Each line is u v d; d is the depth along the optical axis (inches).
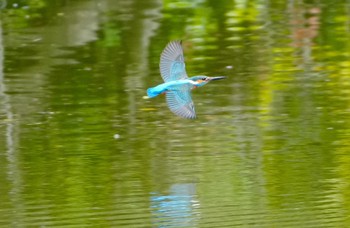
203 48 703.1
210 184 469.4
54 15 759.1
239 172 485.7
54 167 498.0
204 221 424.5
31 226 423.2
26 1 793.6
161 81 639.1
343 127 550.3
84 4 779.4
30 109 592.1
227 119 569.6
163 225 422.9
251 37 725.3
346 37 719.7
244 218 427.8
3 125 565.3
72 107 594.6
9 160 509.4
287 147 521.0
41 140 539.2
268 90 620.4
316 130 546.9
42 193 462.6
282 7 792.9
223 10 780.6
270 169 487.8
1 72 658.2
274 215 429.7
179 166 495.5
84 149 523.8
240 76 647.1
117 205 445.4
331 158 501.4
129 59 683.4
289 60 677.3
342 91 613.9
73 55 692.1
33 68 666.2
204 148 521.7
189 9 780.0
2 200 454.0
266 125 557.9
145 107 592.7
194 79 312.2
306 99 601.6
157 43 714.8
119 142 533.6
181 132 548.1
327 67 663.1
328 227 415.8
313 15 770.2
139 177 481.4
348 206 438.3
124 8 778.8
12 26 742.5
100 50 703.1
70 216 433.7
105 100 606.2
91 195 458.6
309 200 447.5
